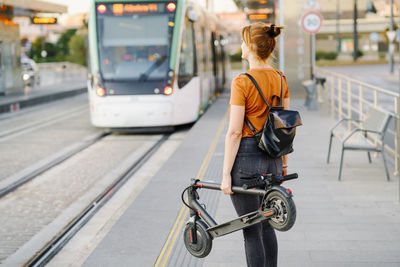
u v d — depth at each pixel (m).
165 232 4.77
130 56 12.12
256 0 18.28
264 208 3.03
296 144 9.51
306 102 14.73
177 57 12.15
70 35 58.25
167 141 11.46
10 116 16.50
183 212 5.38
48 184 7.82
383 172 7.29
